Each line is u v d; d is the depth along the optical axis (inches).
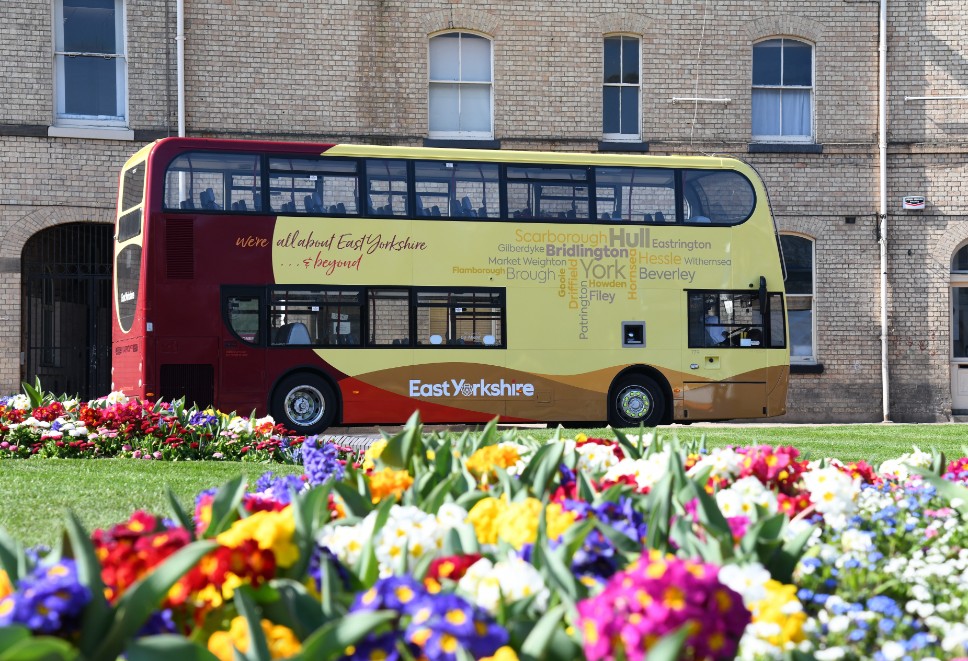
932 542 206.5
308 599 120.6
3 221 824.3
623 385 727.1
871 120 949.8
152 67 856.9
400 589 111.9
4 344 818.8
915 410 938.7
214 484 377.7
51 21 841.5
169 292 663.8
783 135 949.2
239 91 871.7
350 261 690.2
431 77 908.0
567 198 724.0
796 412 928.3
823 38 946.7
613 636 100.3
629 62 930.7
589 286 721.6
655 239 732.7
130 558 121.8
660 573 103.0
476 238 708.0
